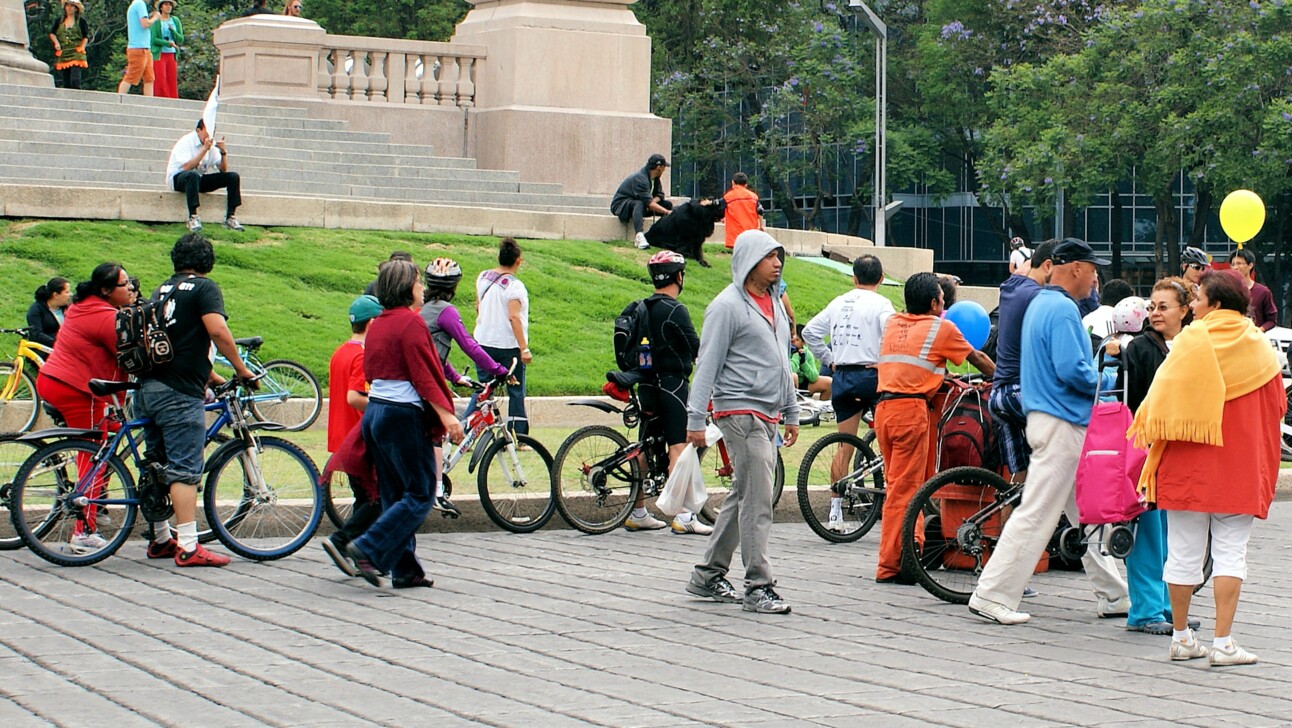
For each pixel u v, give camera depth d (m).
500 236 23.39
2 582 9.22
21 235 19.58
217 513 10.23
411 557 9.33
